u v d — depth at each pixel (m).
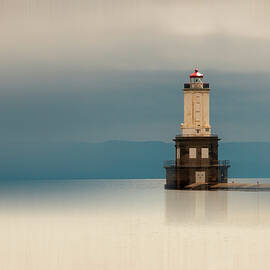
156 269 98.00
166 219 148.25
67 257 105.88
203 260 102.94
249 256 105.19
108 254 107.56
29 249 112.62
